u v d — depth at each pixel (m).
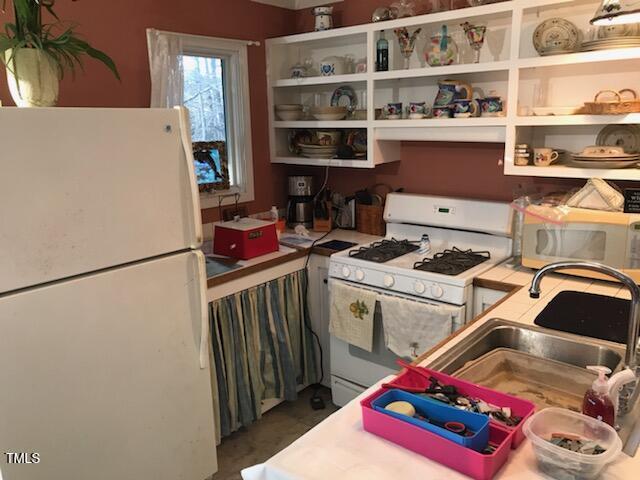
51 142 1.47
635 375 1.22
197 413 2.04
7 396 1.47
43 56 1.70
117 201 1.65
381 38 2.76
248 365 2.58
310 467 1.00
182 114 1.80
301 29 3.34
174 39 2.61
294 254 2.74
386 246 2.74
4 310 1.43
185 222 1.88
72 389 1.61
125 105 2.51
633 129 2.21
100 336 1.66
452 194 2.89
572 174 2.17
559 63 2.13
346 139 3.19
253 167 3.22
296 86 3.37
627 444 1.04
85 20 2.31
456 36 2.65
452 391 1.20
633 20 1.54
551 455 0.95
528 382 1.48
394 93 2.96
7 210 1.40
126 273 1.71
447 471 0.98
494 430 1.04
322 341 2.93
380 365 2.57
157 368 1.86
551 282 2.12
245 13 3.02
